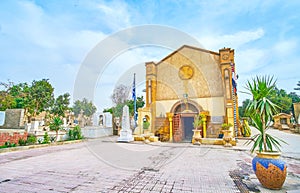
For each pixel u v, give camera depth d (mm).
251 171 5465
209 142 12008
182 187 4129
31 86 30234
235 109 14539
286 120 27609
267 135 4262
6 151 9406
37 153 8992
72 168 5883
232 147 10461
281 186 3957
